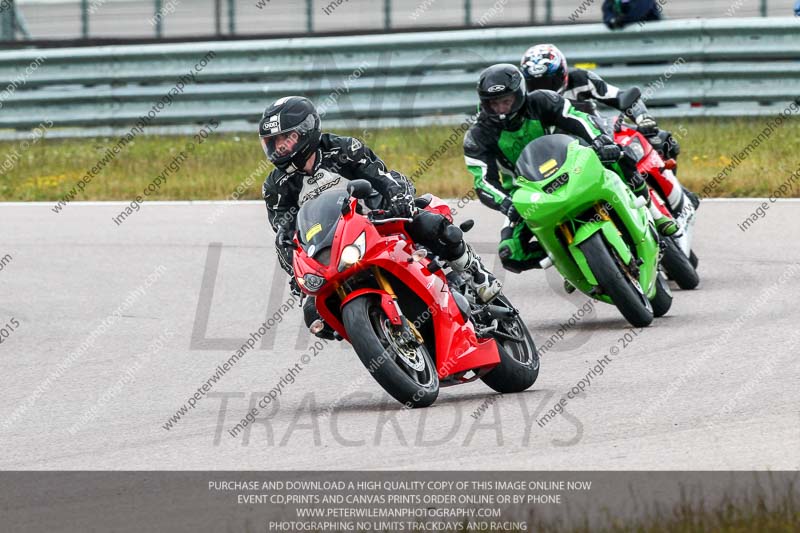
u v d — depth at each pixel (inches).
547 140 1179.3
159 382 1082.7
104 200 2222.0
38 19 3791.8
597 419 855.7
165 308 1407.5
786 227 1732.3
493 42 2455.7
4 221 2026.3
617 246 1155.9
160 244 1795.0
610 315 1291.8
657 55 2405.3
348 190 879.1
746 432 791.7
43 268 1651.1
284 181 961.5
